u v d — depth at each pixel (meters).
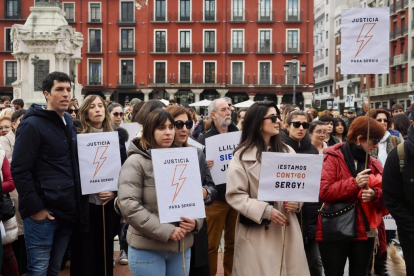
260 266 3.86
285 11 45.50
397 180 3.81
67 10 45.62
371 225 4.29
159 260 3.74
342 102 59.34
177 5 45.72
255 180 3.98
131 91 46.38
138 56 45.84
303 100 46.53
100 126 5.12
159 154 3.62
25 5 45.84
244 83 45.91
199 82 45.94
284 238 3.78
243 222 3.97
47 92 4.52
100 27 45.66
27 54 15.87
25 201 4.30
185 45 45.97
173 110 4.53
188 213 3.62
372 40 4.50
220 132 5.93
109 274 4.93
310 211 5.03
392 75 48.72
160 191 3.58
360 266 4.39
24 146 4.31
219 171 5.33
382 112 6.59
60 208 4.45
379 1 52.34
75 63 18.20
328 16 69.81
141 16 45.72
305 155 3.80
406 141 3.79
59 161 4.48
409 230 3.75
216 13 45.75
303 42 45.66
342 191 4.25
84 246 4.80
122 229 5.07
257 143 4.06
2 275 5.46
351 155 4.44
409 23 44.22
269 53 45.59
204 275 4.25
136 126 6.43
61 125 4.56
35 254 4.43
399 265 3.91
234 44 45.94
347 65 4.55
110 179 4.62
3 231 4.79
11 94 46.12
